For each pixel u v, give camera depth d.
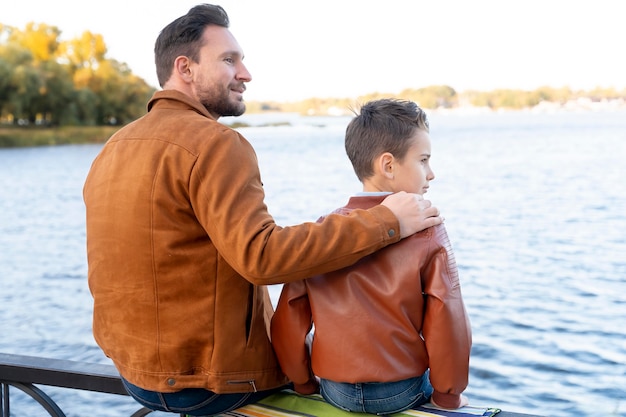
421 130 1.51
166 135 1.44
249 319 1.51
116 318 1.48
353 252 1.37
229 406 1.54
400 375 1.42
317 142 59.28
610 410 7.54
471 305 12.91
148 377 1.46
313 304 1.49
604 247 18.52
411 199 1.43
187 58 1.55
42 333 11.80
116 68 62.50
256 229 1.35
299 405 1.55
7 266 18.52
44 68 60.66
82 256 20.22
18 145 59.03
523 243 19.67
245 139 1.46
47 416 6.89
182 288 1.43
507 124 68.81
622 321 11.26
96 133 61.88
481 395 8.35
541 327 11.11
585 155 45.66
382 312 1.43
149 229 1.41
